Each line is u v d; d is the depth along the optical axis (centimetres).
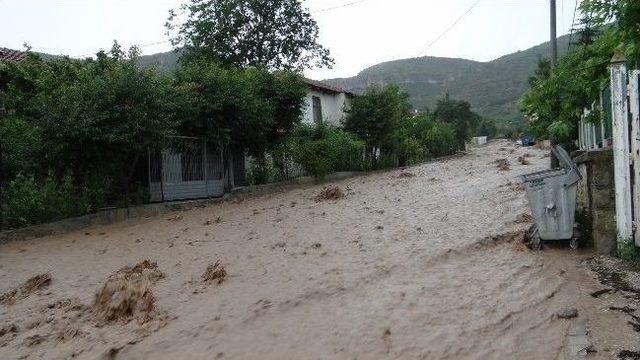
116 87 1255
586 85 687
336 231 914
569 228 637
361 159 2484
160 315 535
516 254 645
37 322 553
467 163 2581
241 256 780
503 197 1124
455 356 384
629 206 556
